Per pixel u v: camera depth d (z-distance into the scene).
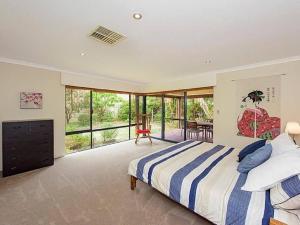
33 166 3.21
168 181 1.84
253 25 1.86
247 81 3.60
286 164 1.31
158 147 5.02
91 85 4.59
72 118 4.39
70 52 2.78
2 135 2.85
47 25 1.89
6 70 3.19
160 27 1.91
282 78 3.16
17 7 1.55
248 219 1.25
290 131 2.80
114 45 2.44
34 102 3.55
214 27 1.91
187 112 5.66
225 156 2.43
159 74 4.49
